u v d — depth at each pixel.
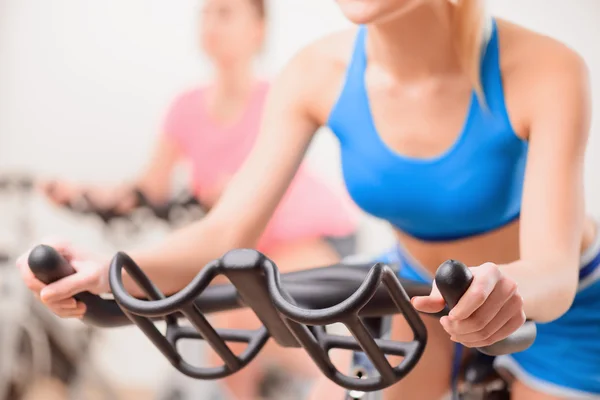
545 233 1.31
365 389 1.13
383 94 1.58
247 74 4.11
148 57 5.20
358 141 1.62
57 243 1.27
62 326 4.41
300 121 1.67
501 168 1.51
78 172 5.27
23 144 5.32
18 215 4.71
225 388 3.87
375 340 1.11
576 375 1.71
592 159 4.33
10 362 4.27
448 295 1.01
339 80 1.64
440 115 1.54
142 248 1.45
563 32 4.53
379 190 1.62
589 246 1.70
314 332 1.17
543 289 1.21
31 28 5.32
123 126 5.24
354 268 1.23
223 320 3.67
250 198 1.57
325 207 3.84
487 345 1.09
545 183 1.36
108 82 5.25
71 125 5.30
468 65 1.49
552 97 1.42
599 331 1.72
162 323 5.01
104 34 5.26
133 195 4.25
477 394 1.65
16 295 4.33
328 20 4.91
